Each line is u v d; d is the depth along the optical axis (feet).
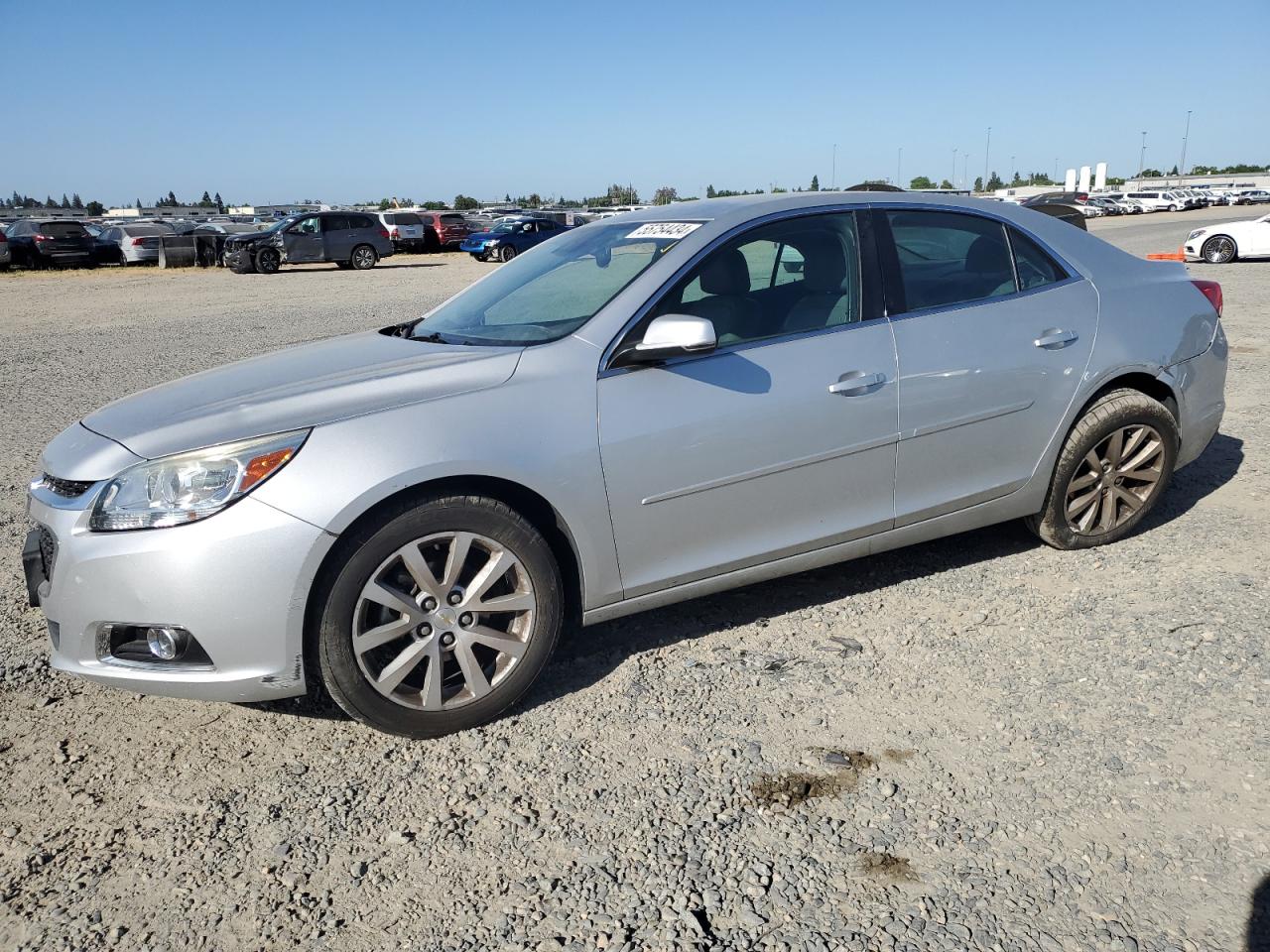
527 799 9.15
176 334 42.80
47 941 7.63
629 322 10.95
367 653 9.80
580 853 8.38
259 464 9.39
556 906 7.77
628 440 10.62
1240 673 10.65
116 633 9.71
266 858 8.50
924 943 7.23
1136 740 9.59
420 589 9.96
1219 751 9.35
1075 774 9.11
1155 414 13.87
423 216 124.67
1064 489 13.69
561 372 10.58
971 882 7.84
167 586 9.20
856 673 11.16
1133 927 7.31
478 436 9.95
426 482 9.84
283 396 10.35
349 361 11.57
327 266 102.22
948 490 12.79
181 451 9.50
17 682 11.68
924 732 9.94
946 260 12.85
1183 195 220.84
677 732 10.15
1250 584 12.79
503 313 12.25
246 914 7.84
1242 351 28.91
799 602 13.08
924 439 12.37
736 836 8.51
